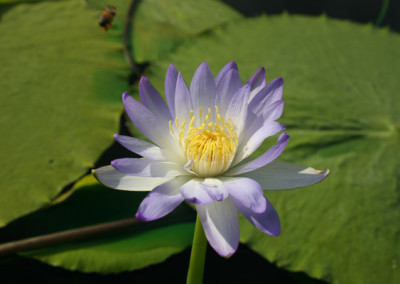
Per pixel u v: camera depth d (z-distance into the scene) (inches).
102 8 31.0
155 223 25.9
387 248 25.1
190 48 31.9
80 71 29.7
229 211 21.5
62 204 25.8
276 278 25.5
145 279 25.1
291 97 28.7
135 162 21.6
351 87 29.6
